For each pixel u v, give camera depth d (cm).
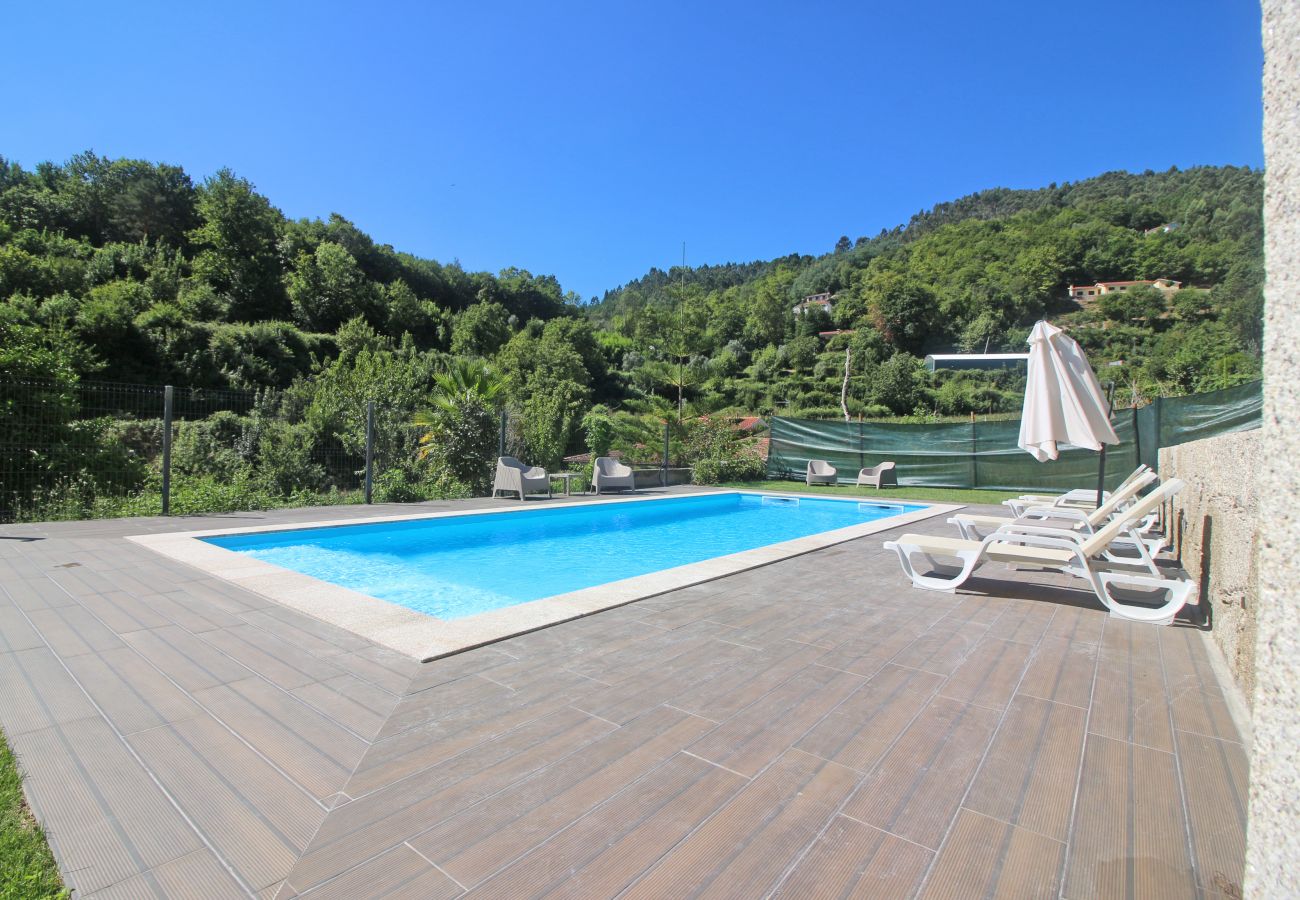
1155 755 243
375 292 5712
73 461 869
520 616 404
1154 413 1178
